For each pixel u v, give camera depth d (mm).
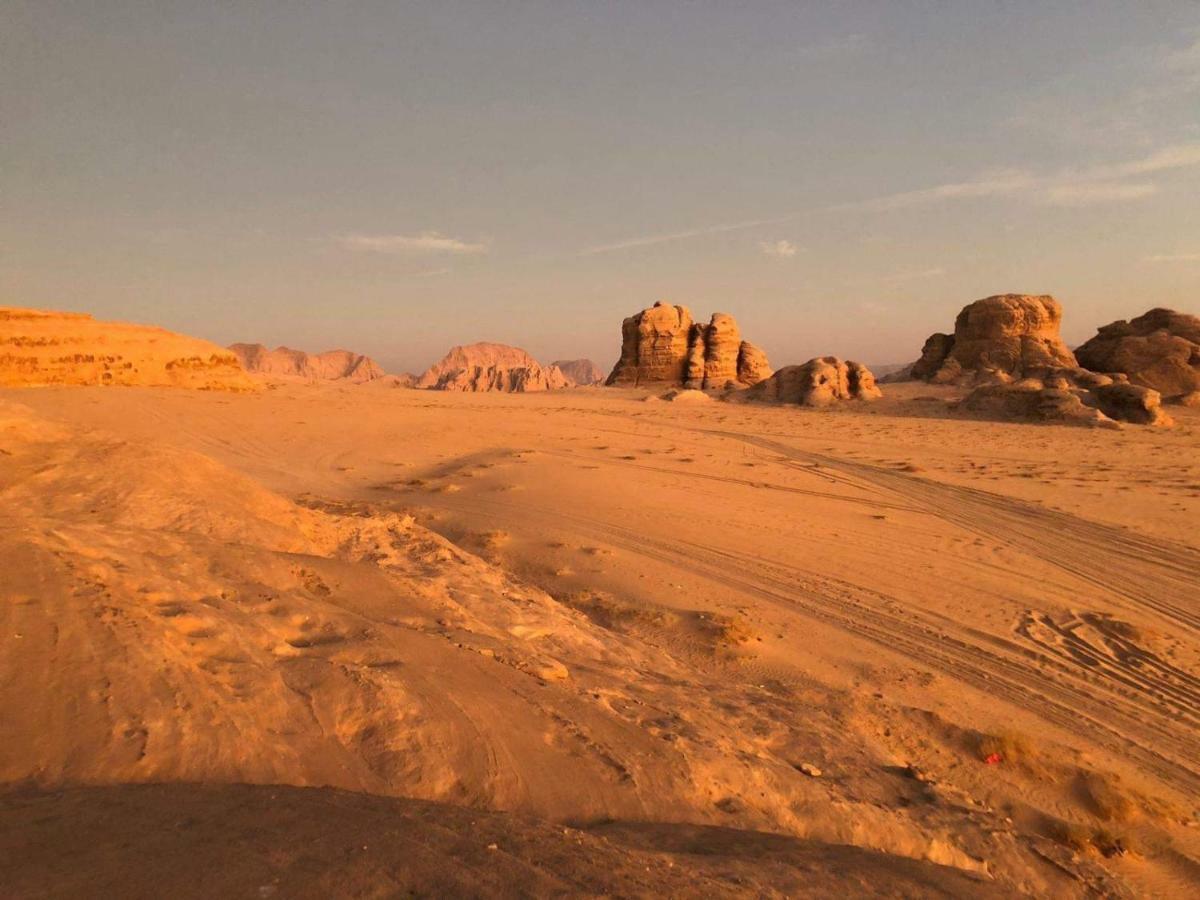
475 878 3617
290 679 5938
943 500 28000
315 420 44375
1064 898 6852
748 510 24547
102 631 5504
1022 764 9695
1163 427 57750
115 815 3646
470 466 31922
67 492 9562
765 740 8547
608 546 19453
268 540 10336
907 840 6895
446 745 5590
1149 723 11188
